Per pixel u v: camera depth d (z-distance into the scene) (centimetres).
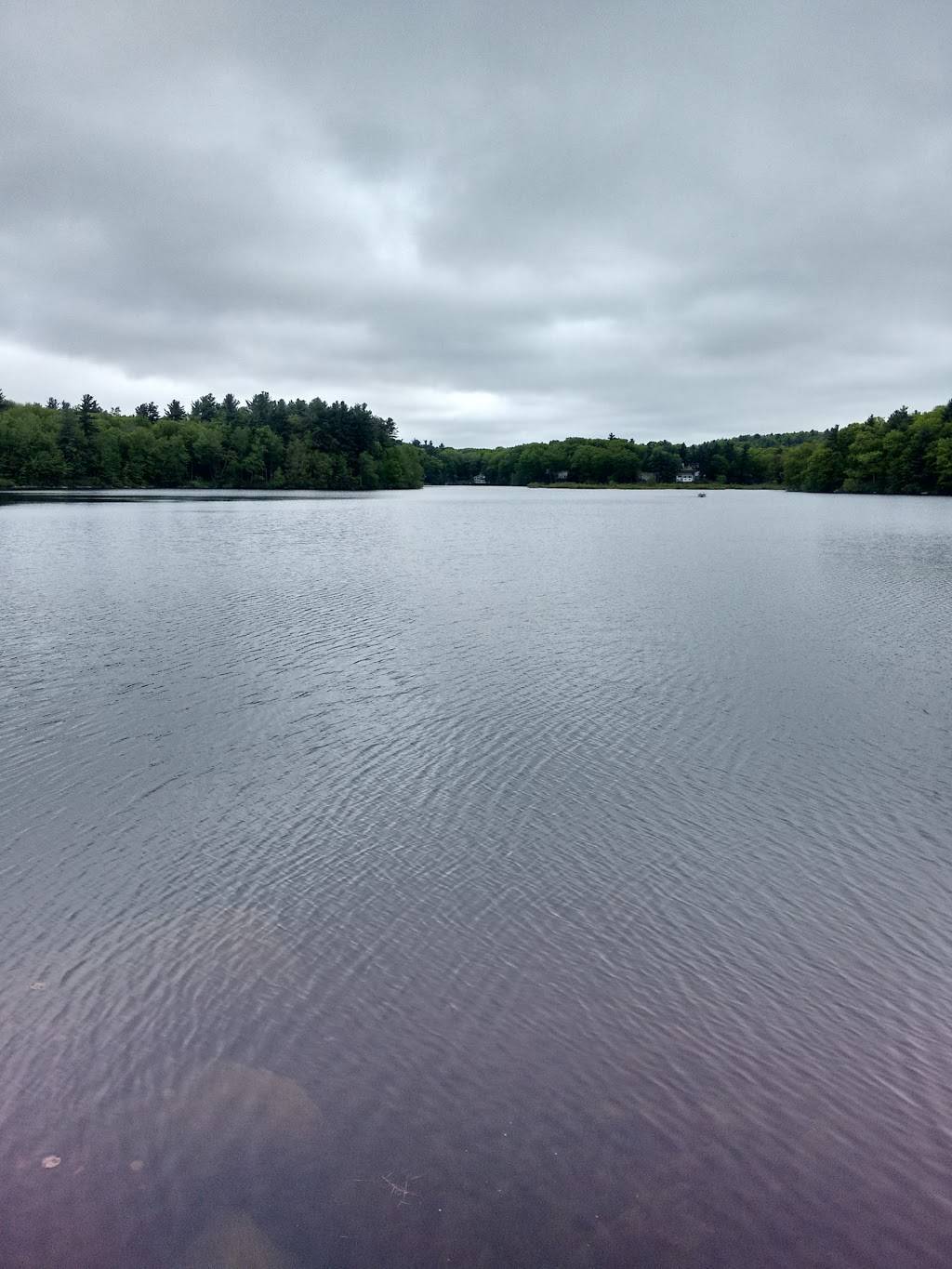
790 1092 799
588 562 4806
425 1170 718
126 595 3403
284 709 1897
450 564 4653
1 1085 794
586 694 2014
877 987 945
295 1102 783
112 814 1362
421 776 1520
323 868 1191
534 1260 645
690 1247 654
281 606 3189
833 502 13300
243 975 955
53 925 1049
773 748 1664
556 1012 902
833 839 1282
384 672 2212
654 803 1407
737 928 1053
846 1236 664
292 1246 654
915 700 1981
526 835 1290
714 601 3362
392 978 955
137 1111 771
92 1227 665
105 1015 889
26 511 8931
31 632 2667
